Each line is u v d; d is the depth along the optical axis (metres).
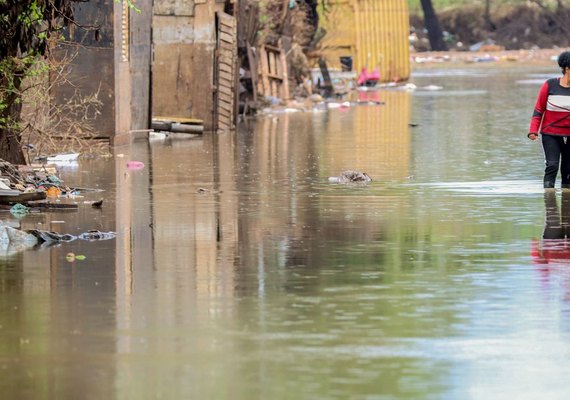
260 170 51.16
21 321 23.27
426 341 21.88
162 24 75.25
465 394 18.97
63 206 38.72
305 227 34.72
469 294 25.58
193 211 38.12
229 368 20.28
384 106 102.88
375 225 35.12
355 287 26.31
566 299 25.03
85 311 24.08
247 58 90.94
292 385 19.38
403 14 145.38
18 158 46.25
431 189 43.94
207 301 24.97
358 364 20.48
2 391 19.17
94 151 58.56
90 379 19.73
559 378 19.77
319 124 81.81
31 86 46.81
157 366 20.39
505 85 136.12
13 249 31.09
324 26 142.00
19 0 41.31
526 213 37.47
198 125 73.25
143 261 29.31
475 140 66.81
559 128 43.66
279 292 25.83
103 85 60.62
